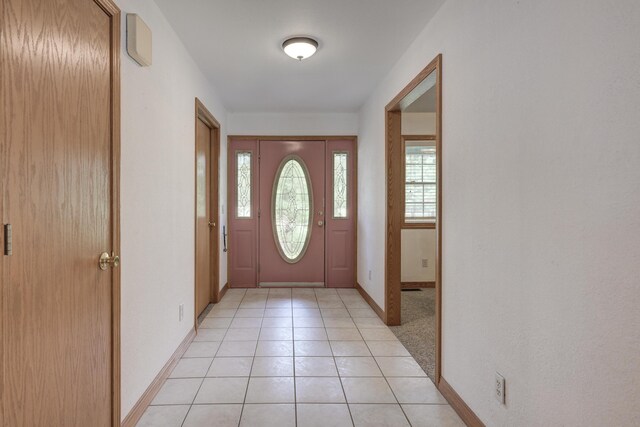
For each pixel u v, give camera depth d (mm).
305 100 4438
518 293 1500
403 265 5039
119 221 1720
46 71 1230
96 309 1551
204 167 3955
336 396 2209
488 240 1732
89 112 1495
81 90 1438
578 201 1187
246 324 3518
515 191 1520
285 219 5105
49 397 1245
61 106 1311
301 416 1996
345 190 5113
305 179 5094
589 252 1142
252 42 2832
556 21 1280
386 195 3533
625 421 1021
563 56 1249
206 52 3006
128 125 1853
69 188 1360
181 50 2797
